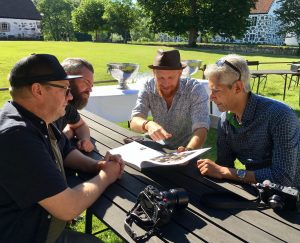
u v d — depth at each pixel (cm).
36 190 138
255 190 186
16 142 136
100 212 165
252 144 215
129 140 271
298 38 4538
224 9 3881
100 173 190
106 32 5828
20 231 146
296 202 163
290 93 1075
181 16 4034
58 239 180
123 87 545
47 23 7569
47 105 151
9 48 2064
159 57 289
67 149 221
